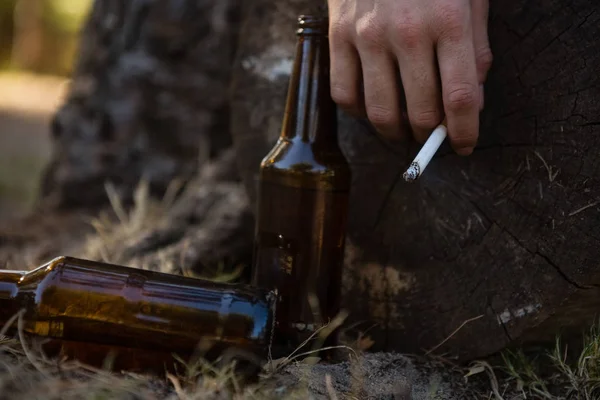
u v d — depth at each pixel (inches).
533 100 65.7
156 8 136.3
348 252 78.4
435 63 62.6
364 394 60.8
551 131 64.7
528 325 65.4
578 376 65.2
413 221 74.0
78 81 148.2
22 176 233.1
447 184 71.6
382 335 75.8
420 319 73.2
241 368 57.6
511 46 66.8
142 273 57.6
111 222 128.5
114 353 58.0
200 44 133.7
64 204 139.9
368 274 76.9
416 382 66.5
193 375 56.6
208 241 96.4
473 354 69.2
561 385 67.6
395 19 61.4
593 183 61.7
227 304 56.1
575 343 69.4
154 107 136.0
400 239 74.9
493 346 67.8
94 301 55.9
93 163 138.9
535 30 65.5
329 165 67.0
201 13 134.2
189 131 133.5
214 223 99.7
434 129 63.8
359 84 67.4
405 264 74.5
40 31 707.4
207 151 131.9
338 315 70.4
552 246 63.9
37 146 313.6
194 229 104.4
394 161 75.2
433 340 72.1
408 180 59.9
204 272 95.2
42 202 145.2
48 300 55.5
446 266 71.7
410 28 60.8
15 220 138.0
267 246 67.9
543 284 64.4
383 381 64.6
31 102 492.1
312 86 67.7
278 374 59.6
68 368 55.4
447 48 60.4
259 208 69.0
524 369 69.6
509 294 66.8
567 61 63.7
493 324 67.7
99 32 145.7
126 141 137.3
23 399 50.4
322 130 67.7
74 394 52.3
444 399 64.5
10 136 340.5
